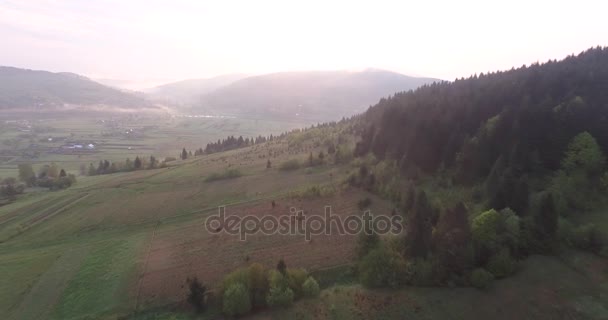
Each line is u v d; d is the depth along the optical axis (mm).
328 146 184125
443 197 94688
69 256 98562
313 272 77875
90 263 93250
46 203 145250
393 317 63969
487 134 100938
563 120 93812
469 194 91938
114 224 118875
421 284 68375
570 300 60312
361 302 67500
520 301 61938
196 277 74000
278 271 72938
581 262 66250
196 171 174375
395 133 133750
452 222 71938
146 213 125188
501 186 79875
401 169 115750
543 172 89062
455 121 118062
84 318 72188
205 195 136750
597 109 97938
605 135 90688
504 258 66250
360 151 147500
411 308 64625
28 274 90250
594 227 69812
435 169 109812
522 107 100125
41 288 83750
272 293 68938
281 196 122812
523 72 153125
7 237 115000
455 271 67938
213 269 83562
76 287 82875
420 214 75125
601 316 57156
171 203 132250
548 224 69062
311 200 114750
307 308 67875
